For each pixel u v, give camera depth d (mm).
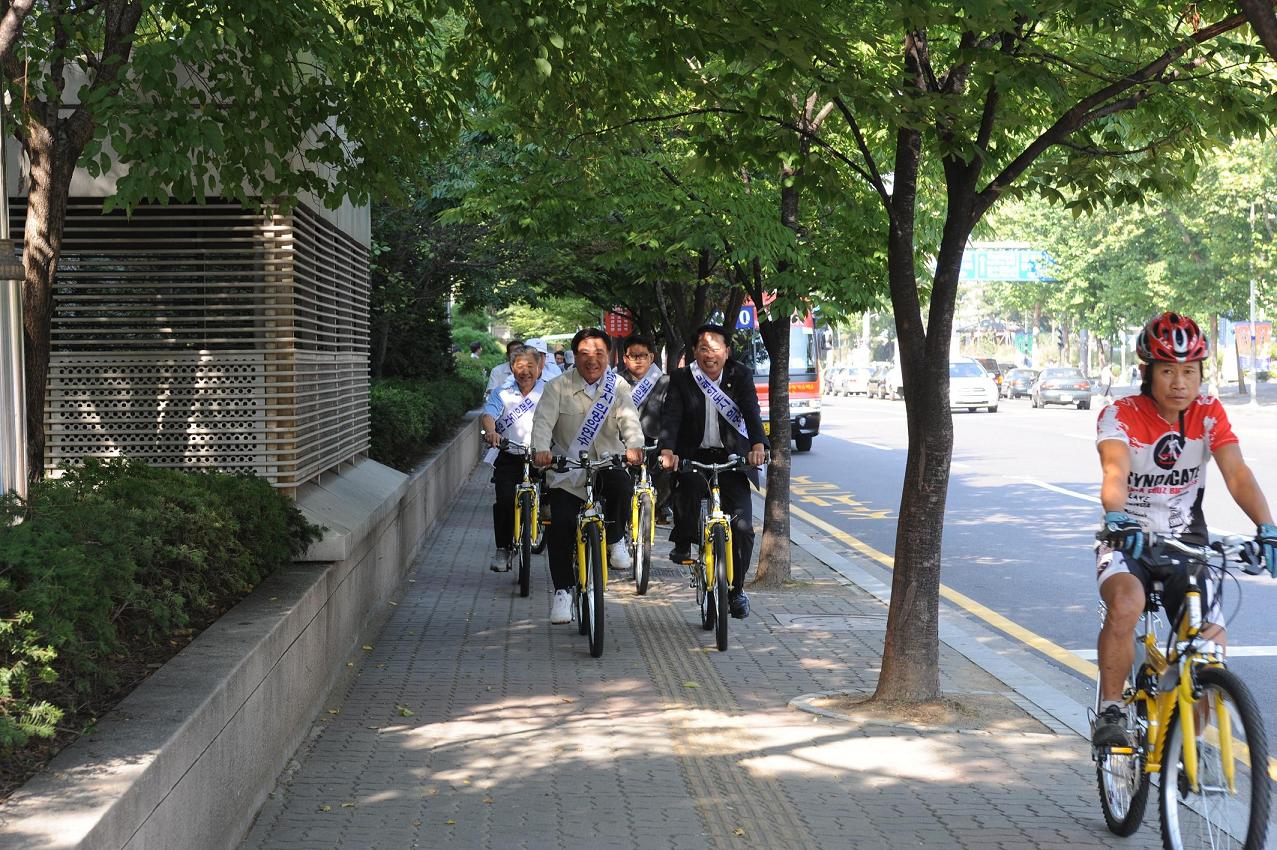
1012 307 86062
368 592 9516
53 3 7273
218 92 7633
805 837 5141
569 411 9344
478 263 22938
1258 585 11523
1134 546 4719
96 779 3562
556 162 11227
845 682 7887
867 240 11539
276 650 5699
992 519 17234
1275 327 53594
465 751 6285
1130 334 80125
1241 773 4293
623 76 8555
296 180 8227
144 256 9125
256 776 5289
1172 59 6719
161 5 7504
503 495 11609
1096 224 57000
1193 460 5012
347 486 10625
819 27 6676
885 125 7637
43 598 4117
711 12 6934
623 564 10562
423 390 19344
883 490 21812
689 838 5098
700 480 9234
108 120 6703
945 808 5508
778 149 8055
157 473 6754
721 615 8758
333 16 7957
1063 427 37844
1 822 3223
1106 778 5223
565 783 5785
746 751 6336
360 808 5398
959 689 7742
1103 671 4980
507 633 9406
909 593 7234
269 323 9117
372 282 22766
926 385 7164
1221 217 48594
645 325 23500
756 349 29922
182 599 5336
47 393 8992
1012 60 6723
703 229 10969
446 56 9375
